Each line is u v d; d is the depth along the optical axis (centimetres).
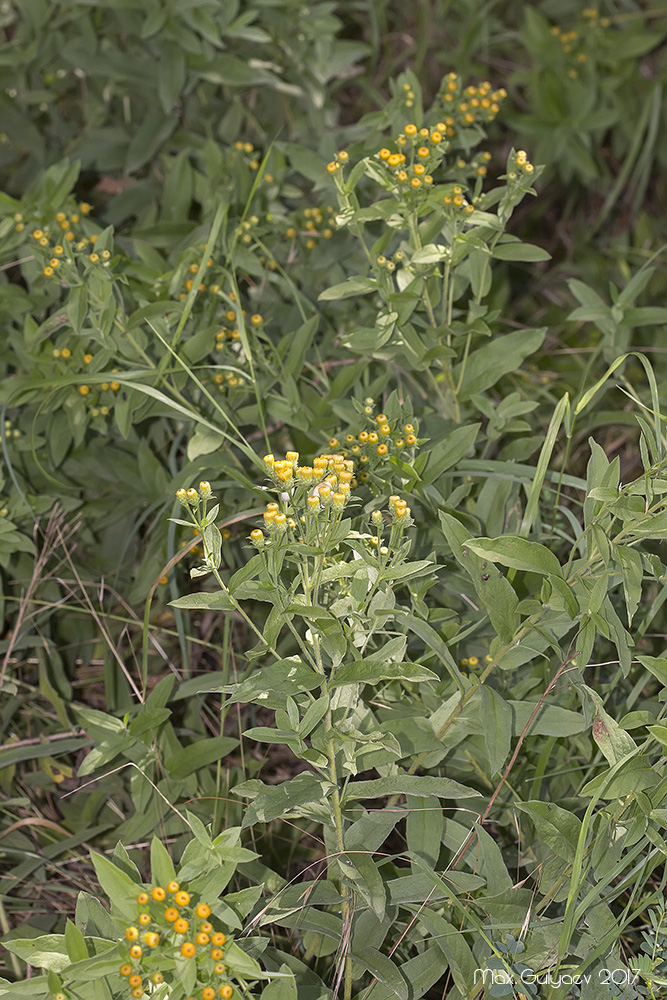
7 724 200
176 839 183
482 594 144
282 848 182
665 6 340
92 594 218
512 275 299
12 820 194
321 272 247
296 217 255
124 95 278
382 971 136
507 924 140
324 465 126
